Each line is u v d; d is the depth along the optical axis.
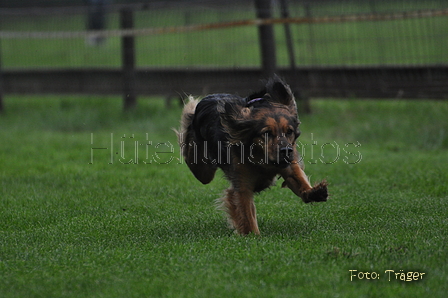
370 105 17.59
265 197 9.42
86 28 26.11
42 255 6.44
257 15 17.20
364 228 7.26
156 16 24.12
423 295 4.84
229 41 23.22
